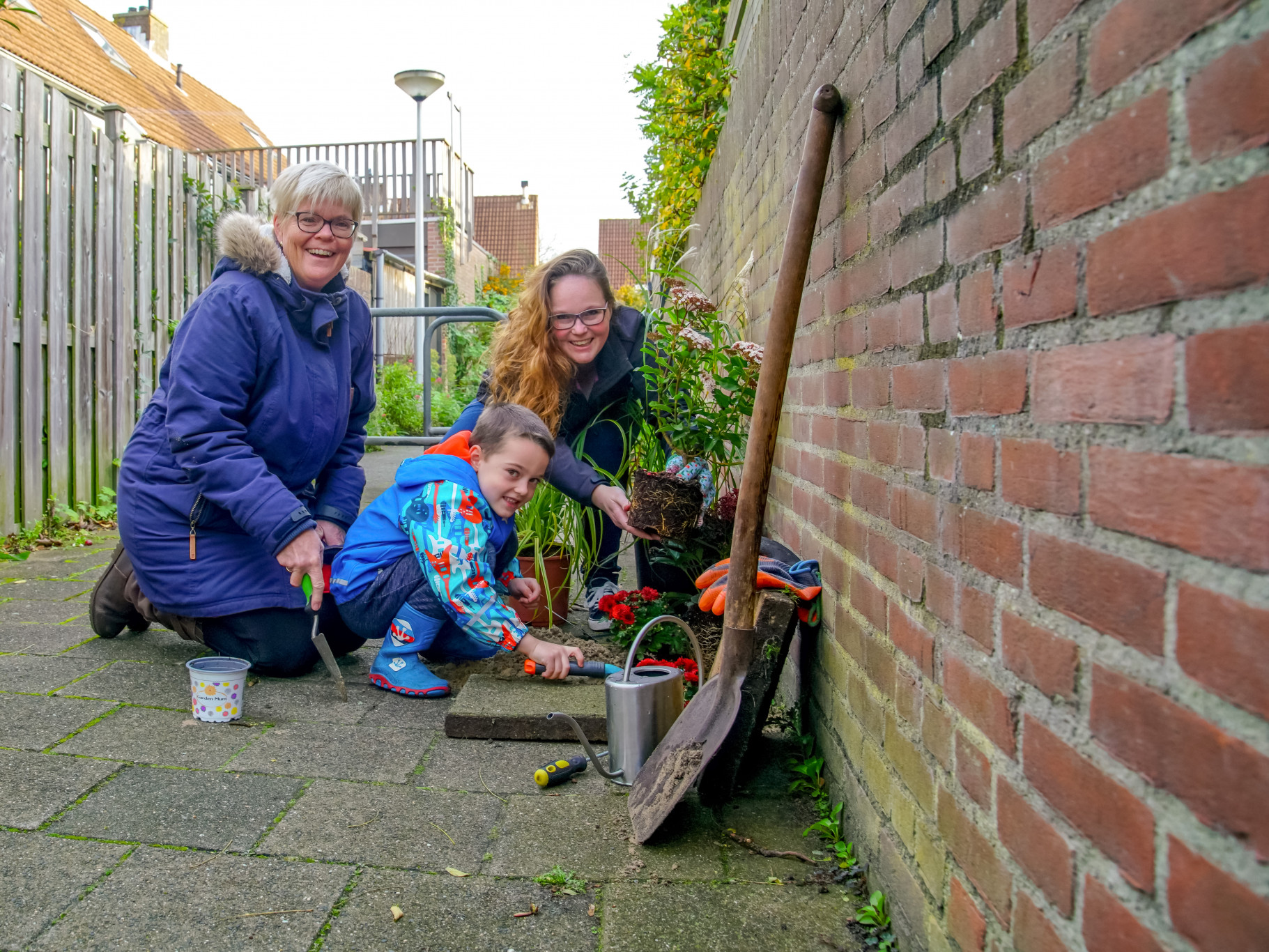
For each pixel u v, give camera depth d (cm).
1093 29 88
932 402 134
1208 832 70
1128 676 82
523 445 245
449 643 274
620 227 2347
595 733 226
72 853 164
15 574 370
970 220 119
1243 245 66
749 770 212
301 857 167
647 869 167
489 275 2205
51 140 440
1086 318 90
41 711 228
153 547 255
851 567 183
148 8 1878
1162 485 77
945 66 128
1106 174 85
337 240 262
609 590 333
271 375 257
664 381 306
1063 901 94
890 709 154
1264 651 64
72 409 460
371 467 698
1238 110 67
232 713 228
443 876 162
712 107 534
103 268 480
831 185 201
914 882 139
